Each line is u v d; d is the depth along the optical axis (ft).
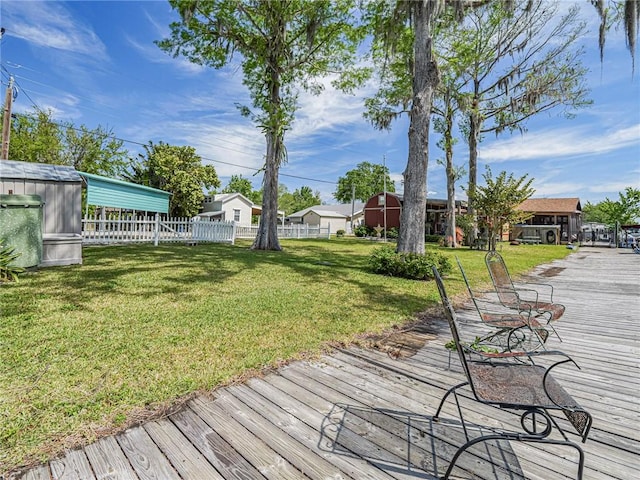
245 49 37.40
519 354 6.51
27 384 7.82
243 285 19.89
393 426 6.89
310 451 6.05
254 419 6.98
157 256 31.09
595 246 83.15
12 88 43.34
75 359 9.23
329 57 42.42
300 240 71.00
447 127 58.54
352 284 21.58
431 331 13.30
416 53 27.14
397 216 95.81
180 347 10.42
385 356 10.63
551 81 49.88
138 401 7.39
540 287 24.25
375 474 5.53
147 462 5.64
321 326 13.07
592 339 12.72
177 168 91.20
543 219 101.55
